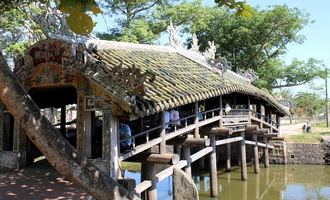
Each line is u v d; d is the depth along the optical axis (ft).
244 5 17.58
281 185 63.21
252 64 111.14
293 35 106.42
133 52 43.04
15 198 26.20
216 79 47.88
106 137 29.68
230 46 111.14
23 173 33.91
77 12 9.66
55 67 32.42
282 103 86.58
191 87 37.86
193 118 44.70
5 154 36.45
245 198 54.49
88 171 11.80
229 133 48.21
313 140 84.53
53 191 28.07
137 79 27.20
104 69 29.68
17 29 52.03
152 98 30.19
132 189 27.09
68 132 48.75
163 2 94.63
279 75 108.17
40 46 33.17
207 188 58.95
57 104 44.65
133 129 38.93
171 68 43.04
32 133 11.21
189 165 41.88
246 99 68.44
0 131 36.94
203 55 56.85
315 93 162.09
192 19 94.27
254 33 106.01
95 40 36.09
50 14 31.71
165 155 33.27
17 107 11.04
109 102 29.66
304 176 70.69
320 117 176.65
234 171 74.13
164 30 91.15
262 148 82.69
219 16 109.60
